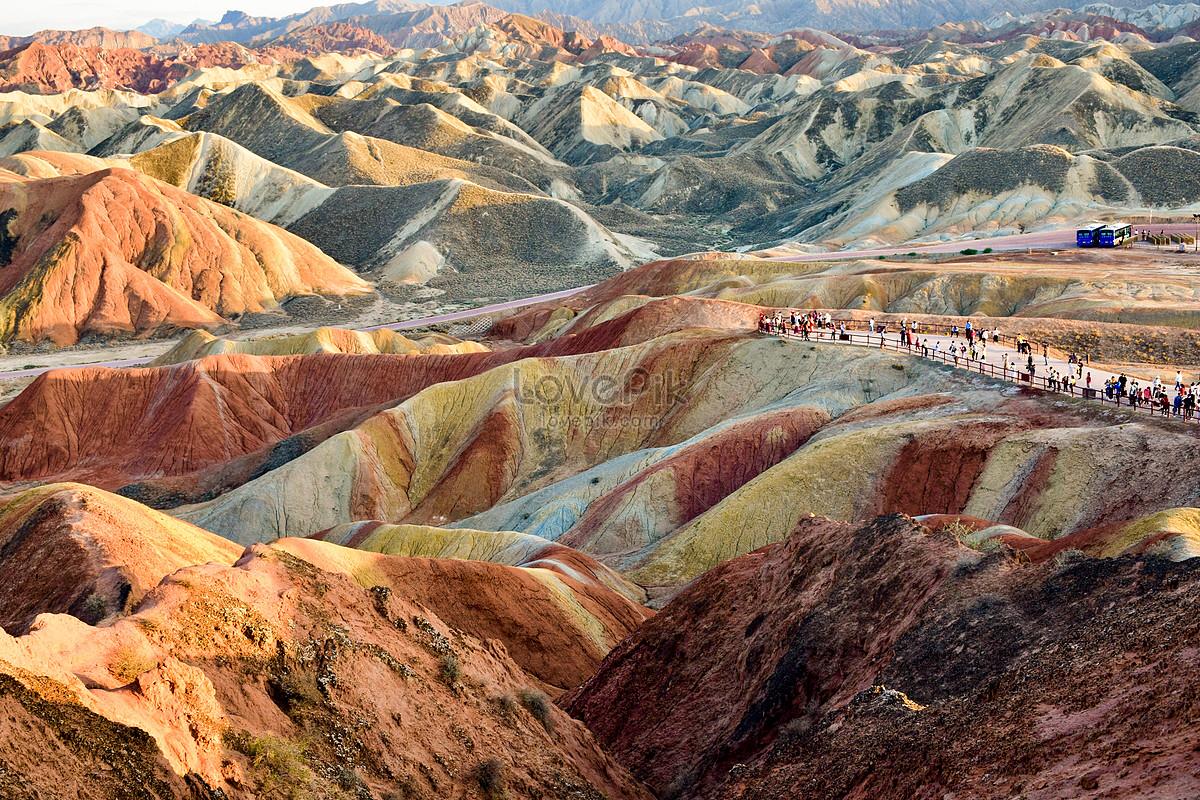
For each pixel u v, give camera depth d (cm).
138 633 2194
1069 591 2556
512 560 5916
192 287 18462
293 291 19575
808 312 9762
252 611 2502
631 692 3872
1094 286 11050
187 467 10319
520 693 3198
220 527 8494
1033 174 19238
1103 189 18588
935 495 5597
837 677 2973
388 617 3008
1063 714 1955
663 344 8994
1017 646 2450
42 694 1781
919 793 2016
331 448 8838
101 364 15112
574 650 4634
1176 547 2964
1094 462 5038
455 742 2647
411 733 2538
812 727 2722
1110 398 5731
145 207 18850
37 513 4438
